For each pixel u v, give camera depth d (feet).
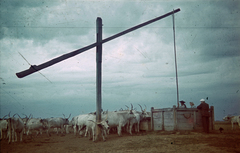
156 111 56.90
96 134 48.49
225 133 49.62
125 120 55.31
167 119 53.93
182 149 33.30
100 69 53.21
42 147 41.83
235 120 60.39
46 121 69.15
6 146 43.50
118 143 42.04
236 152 30.53
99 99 51.96
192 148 33.60
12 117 51.21
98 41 53.01
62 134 71.82
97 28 53.52
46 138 59.16
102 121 48.26
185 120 51.98
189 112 52.29
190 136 44.47
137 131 61.31
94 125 49.55
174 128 51.67
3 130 53.98
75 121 68.85
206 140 39.70
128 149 35.55
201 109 50.88
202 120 50.65
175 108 52.01
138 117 60.23
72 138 57.26
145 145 37.81
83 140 51.47
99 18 53.98
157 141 40.73
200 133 48.39
